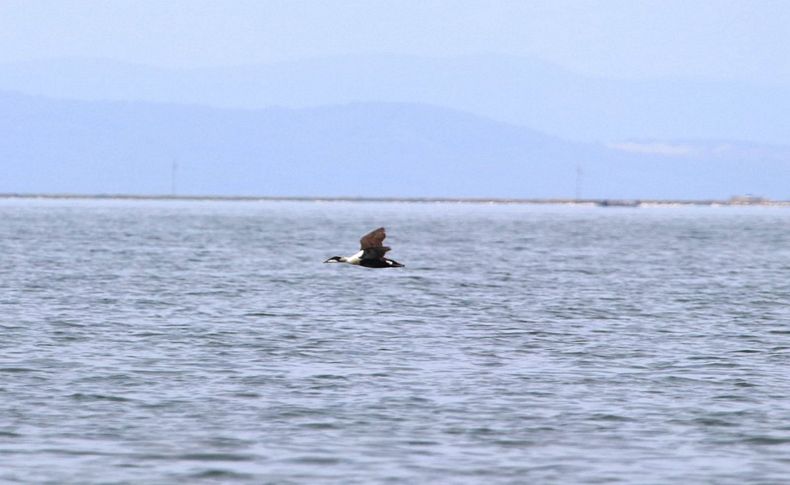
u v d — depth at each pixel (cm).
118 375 15462
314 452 11881
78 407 13600
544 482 11056
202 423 12950
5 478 10975
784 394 14688
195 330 19700
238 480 11012
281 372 15812
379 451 11944
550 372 16025
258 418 13175
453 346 18212
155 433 12512
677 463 11669
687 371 16212
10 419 12988
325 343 18375
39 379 15100
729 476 11269
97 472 11188
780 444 12356
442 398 14262
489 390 14750
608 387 15025
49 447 11956
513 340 18950
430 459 11706
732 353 17812
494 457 11794
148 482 10925
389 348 17938
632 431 12812
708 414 13562
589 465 11569
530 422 13125
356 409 13625
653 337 19488
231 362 16550
